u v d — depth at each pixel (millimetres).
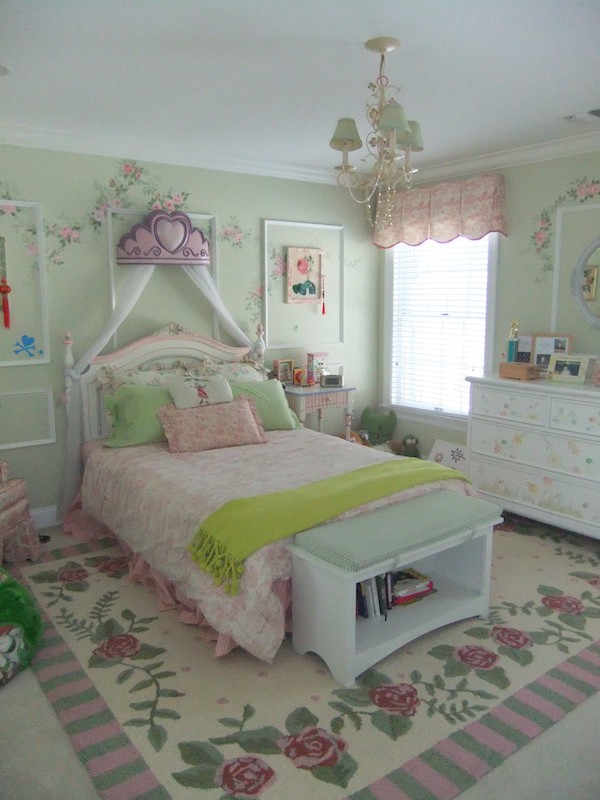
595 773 2031
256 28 2346
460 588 3094
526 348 4426
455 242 4988
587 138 3965
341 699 2416
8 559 3602
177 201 4395
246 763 2080
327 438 4164
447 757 2102
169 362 4430
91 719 2295
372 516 2836
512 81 2939
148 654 2715
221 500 2912
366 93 3104
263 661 2670
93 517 3943
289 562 2662
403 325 5488
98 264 4133
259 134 3898
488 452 4258
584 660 2658
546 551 3789
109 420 4070
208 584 2701
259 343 4770
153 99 3197
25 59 2648
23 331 3928
